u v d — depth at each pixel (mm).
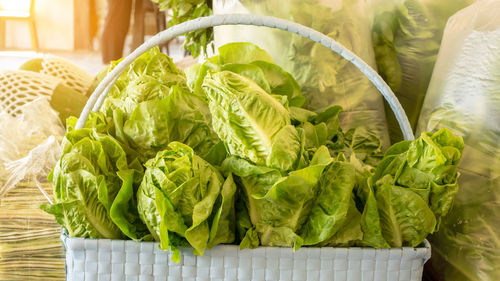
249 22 573
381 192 567
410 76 969
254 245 554
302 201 553
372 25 999
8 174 787
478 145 681
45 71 1356
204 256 552
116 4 3746
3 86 1151
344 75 838
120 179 594
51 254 766
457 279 708
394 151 641
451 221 715
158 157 546
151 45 581
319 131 702
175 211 528
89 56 5598
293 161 542
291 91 720
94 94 599
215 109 564
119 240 554
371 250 557
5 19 5801
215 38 908
